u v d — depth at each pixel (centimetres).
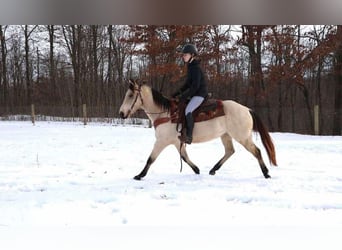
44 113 2573
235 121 597
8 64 3281
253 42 1911
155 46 1803
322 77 2416
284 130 1975
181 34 1741
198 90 590
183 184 568
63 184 571
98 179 607
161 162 767
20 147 1023
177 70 1803
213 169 643
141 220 398
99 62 2898
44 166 728
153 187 549
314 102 2434
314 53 1764
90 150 958
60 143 1115
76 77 2856
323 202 460
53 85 3191
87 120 2192
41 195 504
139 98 600
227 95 2350
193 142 604
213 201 475
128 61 2892
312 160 788
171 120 596
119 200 481
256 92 1973
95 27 2775
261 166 613
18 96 3306
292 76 1830
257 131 622
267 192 515
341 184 561
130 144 1084
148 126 1772
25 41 3106
